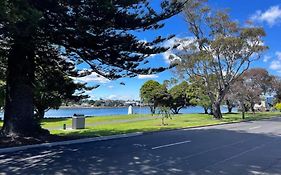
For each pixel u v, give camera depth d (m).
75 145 15.55
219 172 9.25
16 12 11.30
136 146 15.04
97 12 14.39
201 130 25.14
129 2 14.79
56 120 37.97
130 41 16.08
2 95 25.25
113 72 18.66
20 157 11.93
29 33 13.11
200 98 53.09
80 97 22.11
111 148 14.34
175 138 18.83
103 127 27.17
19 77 16.47
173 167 9.91
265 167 10.04
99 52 16.75
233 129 26.11
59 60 19.45
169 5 16.55
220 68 41.28
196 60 39.94
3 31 12.84
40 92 22.25
